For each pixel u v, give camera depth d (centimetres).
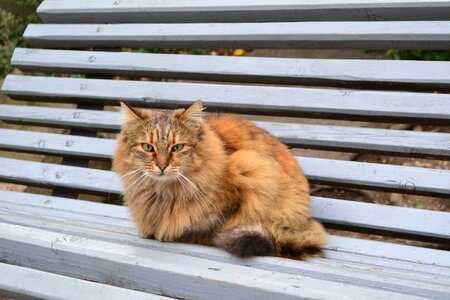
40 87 379
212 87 340
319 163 305
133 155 256
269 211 261
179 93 346
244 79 344
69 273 230
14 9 561
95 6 388
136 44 379
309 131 317
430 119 294
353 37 319
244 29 345
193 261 217
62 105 480
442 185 279
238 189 260
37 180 350
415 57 479
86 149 349
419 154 295
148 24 373
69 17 400
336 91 313
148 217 260
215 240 249
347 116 314
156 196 257
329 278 212
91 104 380
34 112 375
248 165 261
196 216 255
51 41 399
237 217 262
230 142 277
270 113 335
